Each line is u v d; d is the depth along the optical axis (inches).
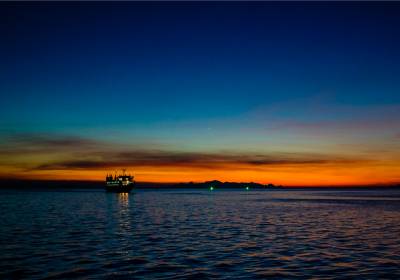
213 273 1064.2
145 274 1056.8
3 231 2010.3
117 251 1400.1
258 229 2097.7
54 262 1208.8
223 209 4079.7
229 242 1611.7
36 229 2106.3
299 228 2146.9
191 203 5625.0
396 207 4392.2
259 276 1029.2
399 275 1034.7
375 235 1834.4
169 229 2105.1
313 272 1069.1
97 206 4675.2
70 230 2059.5
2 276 1035.3
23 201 6092.5
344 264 1167.6
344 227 2201.0
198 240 1673.2
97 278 1016.2
